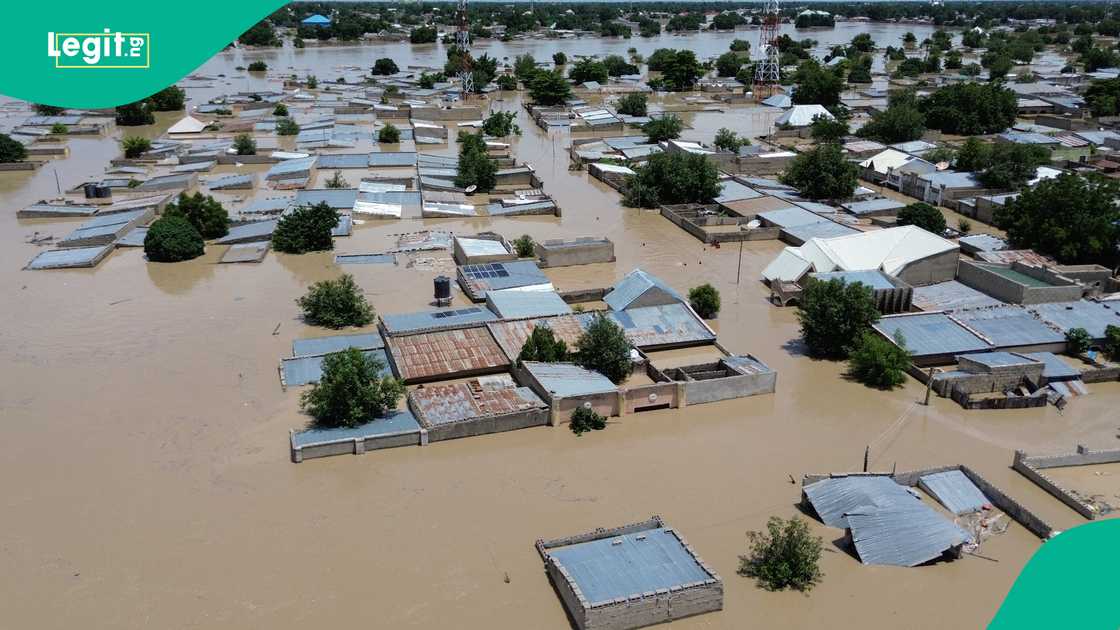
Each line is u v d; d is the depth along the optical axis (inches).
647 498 1619.1
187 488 1626.5
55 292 2650.1
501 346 2149.4
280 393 1991.9
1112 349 2222.0
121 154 4788.4
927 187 3826.3
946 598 1350.9
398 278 2785.4
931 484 1621.6
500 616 1305.4
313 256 3014.3
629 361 2098.9
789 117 5462.6
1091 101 5826.8
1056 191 2881.4
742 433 1866.4
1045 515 1571.1
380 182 4010.8
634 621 1269.7
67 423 1854.1
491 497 1616.6
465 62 6771.7
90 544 1465.3
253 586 1369.3
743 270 2945.4
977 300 2493.8
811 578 1391.5
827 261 2662.4
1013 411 1969.7
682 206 3690.9
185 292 2655.0
